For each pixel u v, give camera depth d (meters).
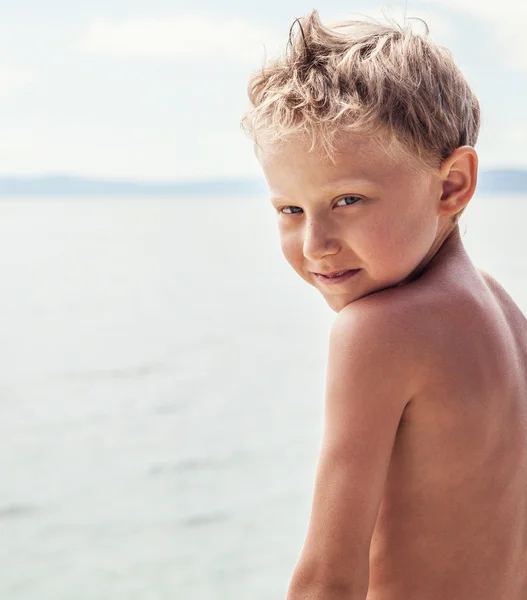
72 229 22.30
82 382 10.54
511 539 0.73
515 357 0.75
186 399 9.80
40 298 16.12
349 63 0.68
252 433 8.50
